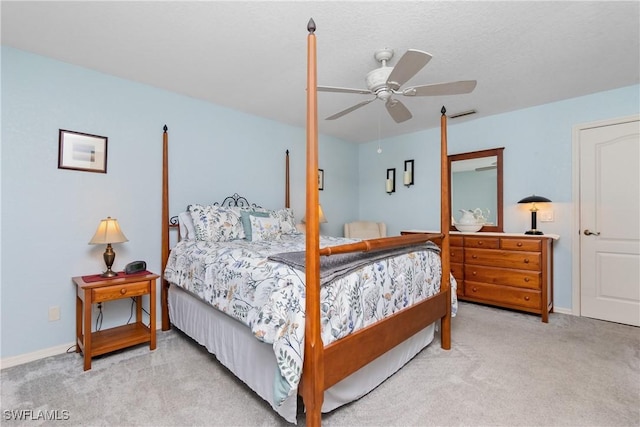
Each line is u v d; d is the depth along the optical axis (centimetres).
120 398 171
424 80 263
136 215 269
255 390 165
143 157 274
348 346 149
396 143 461
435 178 418
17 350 213
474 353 226
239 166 345
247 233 288
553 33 196
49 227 226
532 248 301
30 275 219
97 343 219
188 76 260
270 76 260
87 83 244
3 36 200
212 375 196
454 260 356
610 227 296
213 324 209
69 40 205
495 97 308
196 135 309
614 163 293
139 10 175
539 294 296
